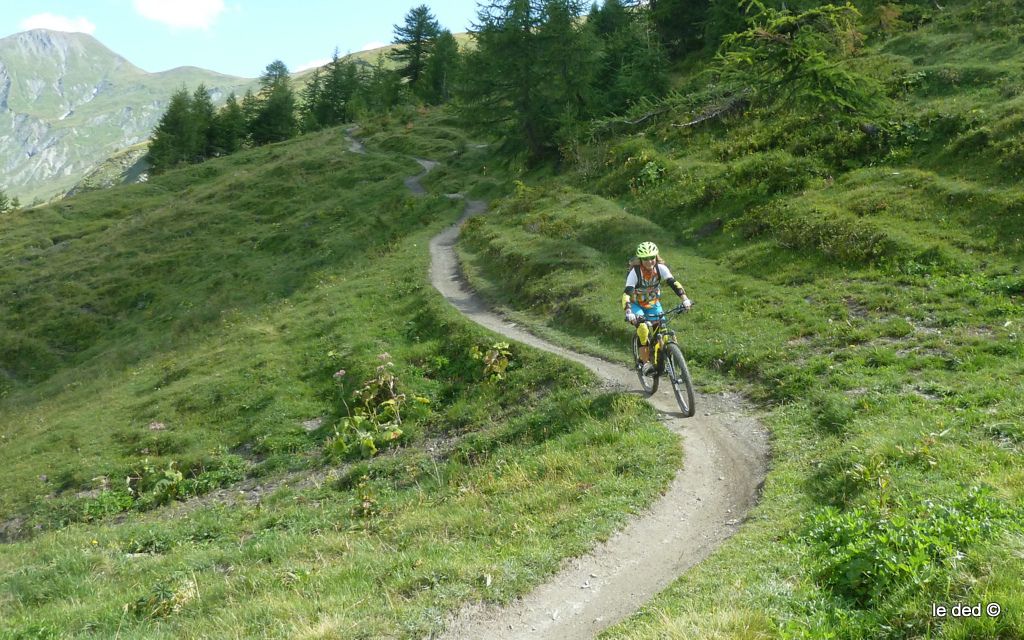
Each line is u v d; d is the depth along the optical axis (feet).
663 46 162.91
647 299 39.34
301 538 35.76
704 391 44.01
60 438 76.59
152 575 35.42
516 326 72.95
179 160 315.37
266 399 72.90
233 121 337.31
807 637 15.25
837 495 24.73
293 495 52.54
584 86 150.82
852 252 61.26
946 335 42.98
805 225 69.15
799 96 90.07
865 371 39.83
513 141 165.27
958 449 25.55
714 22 146.20
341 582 25.21
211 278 152.35
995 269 51.75
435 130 254.06
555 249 88.02
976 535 16.81
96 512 58.90
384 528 34.76
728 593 18.39
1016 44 97.09
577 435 40.22
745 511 27.02
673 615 17.88
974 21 111.14
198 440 68.28
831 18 94.07
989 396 31.83
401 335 80.48
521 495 32.89
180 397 78.13
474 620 21.08
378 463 53.26
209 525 47.57
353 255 138.41
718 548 23.30
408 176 199.52
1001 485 21.01
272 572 29.14
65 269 180.96
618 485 30.40
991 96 83.15
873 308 50.70
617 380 50.90
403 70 350.84
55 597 35.14
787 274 63.52
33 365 141.28
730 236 78.43
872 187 73.61
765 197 83.25
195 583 30.25
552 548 25.07
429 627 20.58
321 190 200.03
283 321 97.55
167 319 140.05
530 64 152.97
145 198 252.42
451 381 66.18
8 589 36.99
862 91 86.69
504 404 56.24
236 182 219.82
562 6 147.02
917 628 14.51
